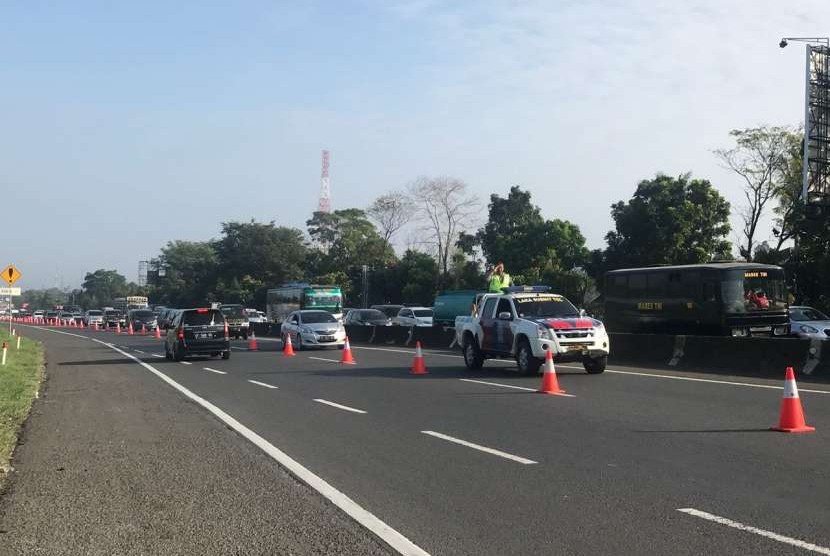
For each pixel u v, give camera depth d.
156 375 22.50
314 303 53.34
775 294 27.75
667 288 29.84
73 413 14.37
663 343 23.25
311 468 9.26
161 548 6.30
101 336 55.69
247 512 7.37
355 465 9.38
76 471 9.25
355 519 7.04
